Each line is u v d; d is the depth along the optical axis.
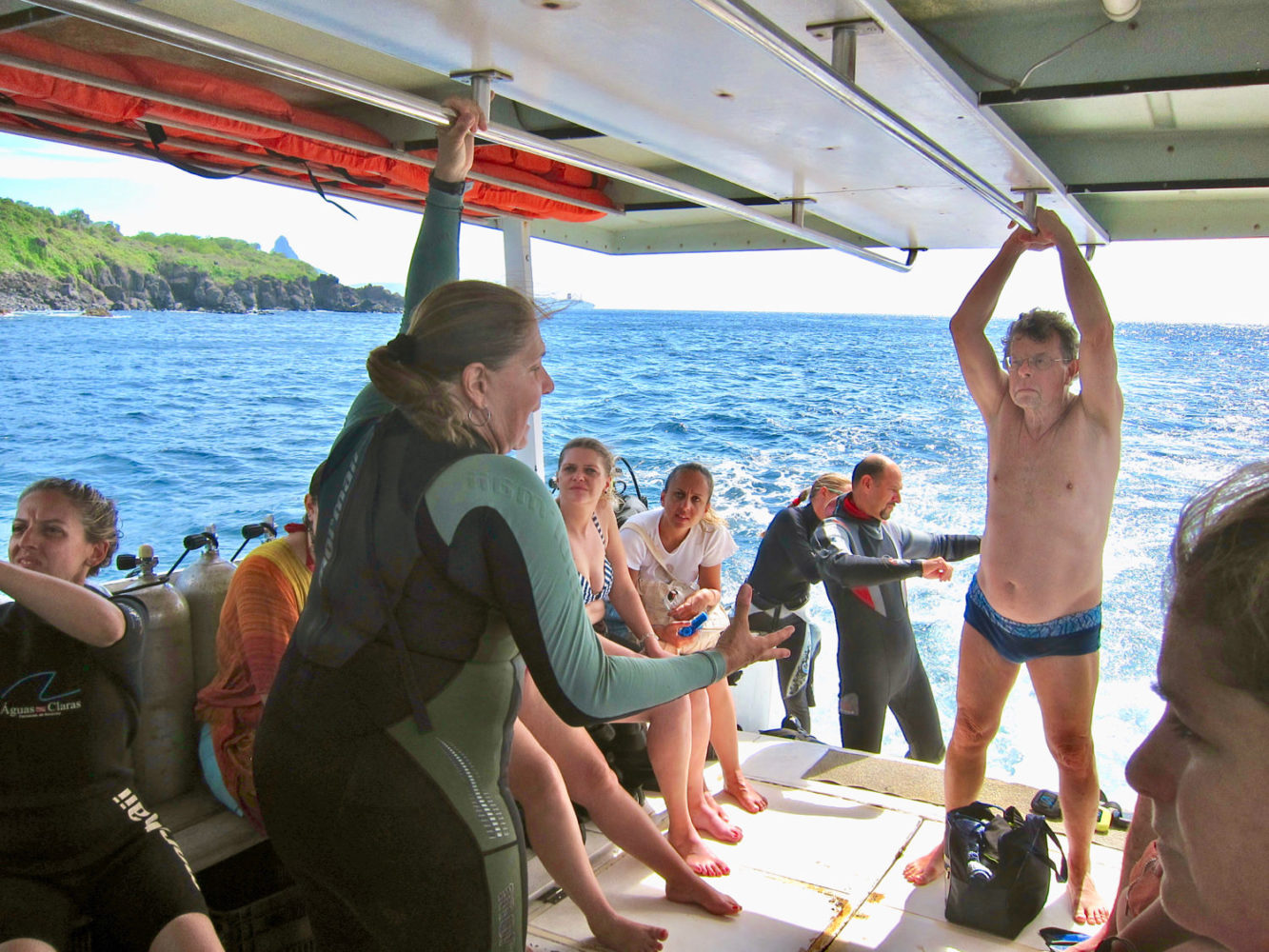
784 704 4.75
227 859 2.94
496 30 2.09
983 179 3.28
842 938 2.79
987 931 2.82
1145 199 4.63
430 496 1.52
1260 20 2.57
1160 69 2.70
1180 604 0.54
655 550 4.03
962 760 3.14
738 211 3.56
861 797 3.75
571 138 3.97
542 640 1.54
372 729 1.51
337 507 1.63
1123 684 6.21
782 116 2.75
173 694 3.11
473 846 1.56
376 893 1.54
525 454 5.28
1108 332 2.75
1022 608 2.90
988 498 3.04
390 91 1.90
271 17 2.82
